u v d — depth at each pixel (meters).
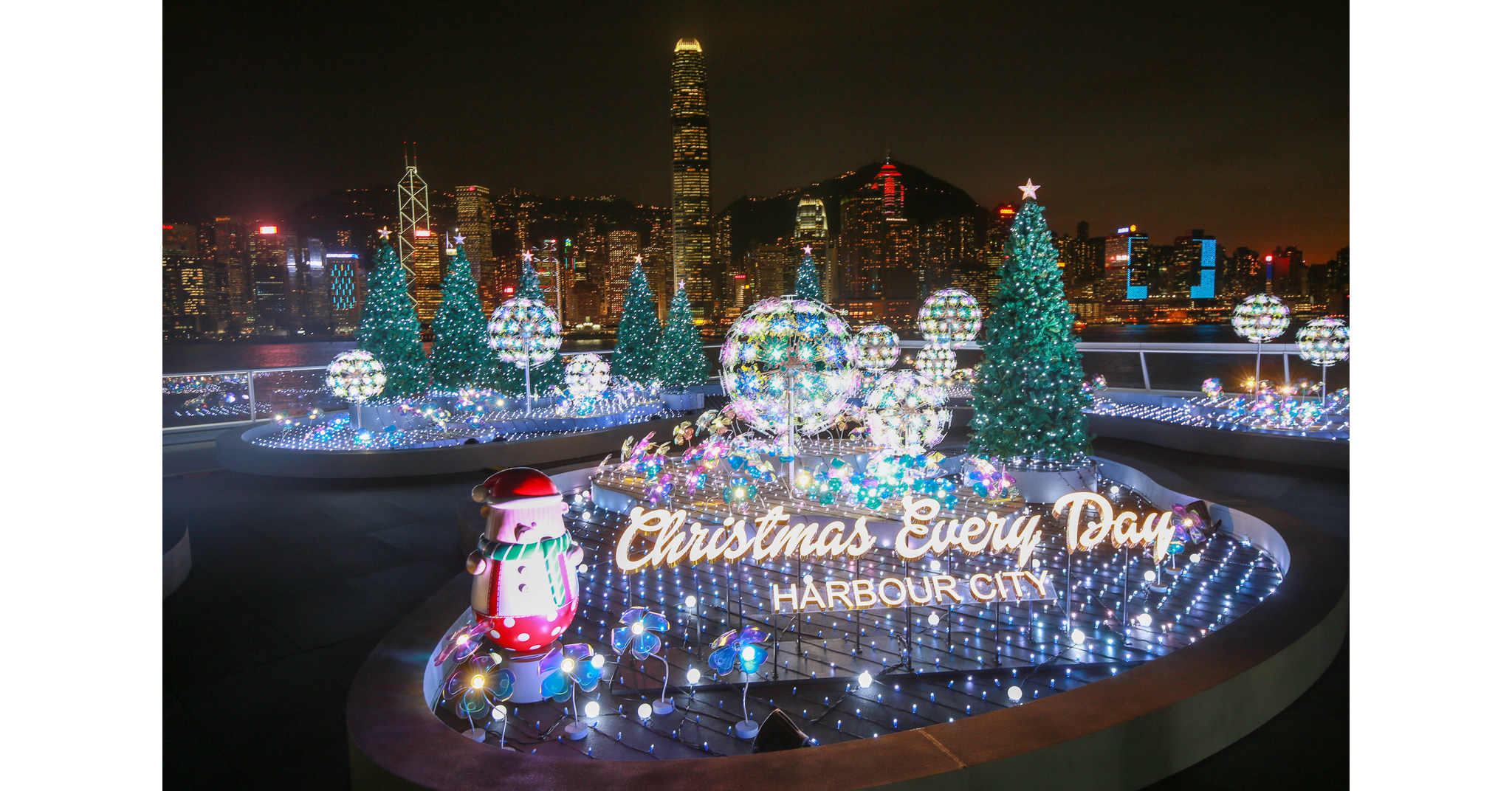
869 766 4.10
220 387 20.45
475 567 5.83
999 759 4.16
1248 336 18.52
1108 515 7.11
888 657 6.79
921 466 11.98
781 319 11.96
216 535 10.50
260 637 7.30
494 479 6.05
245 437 15.74
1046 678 6.46
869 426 14.30
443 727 4.71
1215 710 5.03
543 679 6.05
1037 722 4.56
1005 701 6.09
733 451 12.30
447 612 6.66
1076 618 7.52
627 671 6.60
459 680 6.21
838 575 8.84
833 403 12.16
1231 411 17.94
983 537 7.98
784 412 12.05
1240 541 9.52
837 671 6.57
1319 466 13.52
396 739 4.56
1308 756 5.07
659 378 25.19
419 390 21.11
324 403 22.84
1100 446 16.12
